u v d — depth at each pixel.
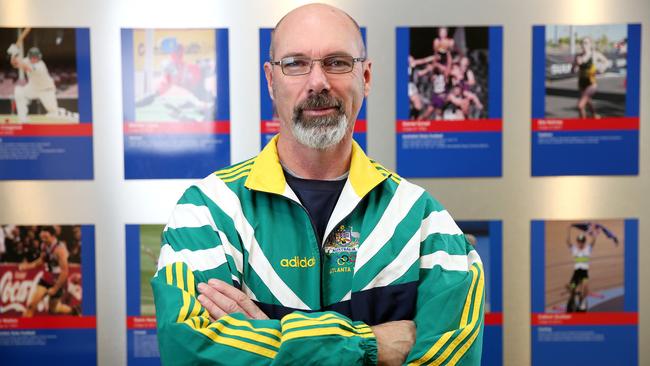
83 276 2.57
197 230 1.49
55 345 2.57
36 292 2.56
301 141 1.48
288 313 1.48
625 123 2.57
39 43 2.52
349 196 1.54
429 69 2.56
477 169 2.58
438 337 1.42
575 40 2.56
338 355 1.33
